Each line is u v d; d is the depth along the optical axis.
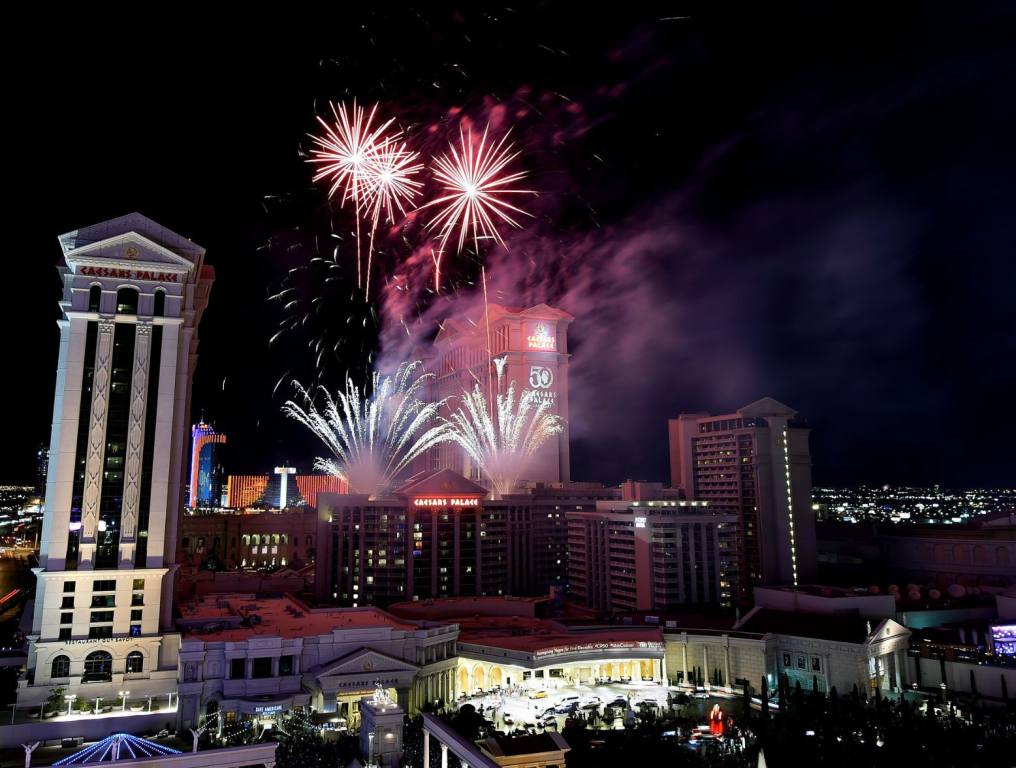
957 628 180.50
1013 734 116.56
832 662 149.62
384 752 103.75
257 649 131.12
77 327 139.50
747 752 105.56
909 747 107.75
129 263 142.38
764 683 124.56
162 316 143.88
